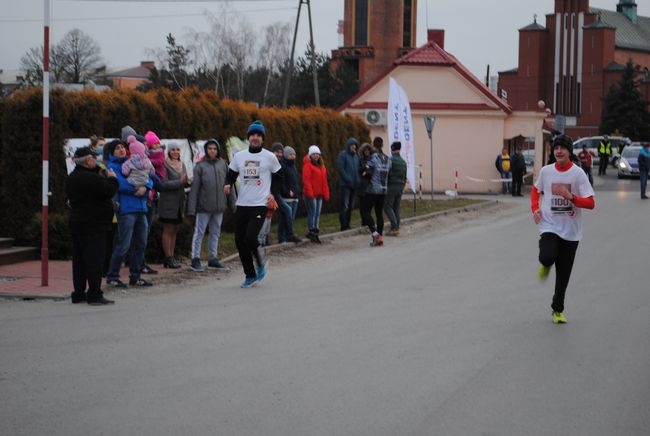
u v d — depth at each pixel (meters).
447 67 43.38
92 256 11.90
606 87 106.38
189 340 9.76
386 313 11.47
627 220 25.75
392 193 21.59
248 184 13.43
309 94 74.00
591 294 13.10
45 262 13.23
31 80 54.91
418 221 26.02
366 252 18.52
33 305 11.94
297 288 13.56
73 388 7.82
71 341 9.66
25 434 6.59
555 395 7.76
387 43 93.00
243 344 9.58
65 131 16.64
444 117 43.50
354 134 30.53
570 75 108.06
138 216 13.46
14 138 16.42
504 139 44.66
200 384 7.98
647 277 14.78
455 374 8.42
